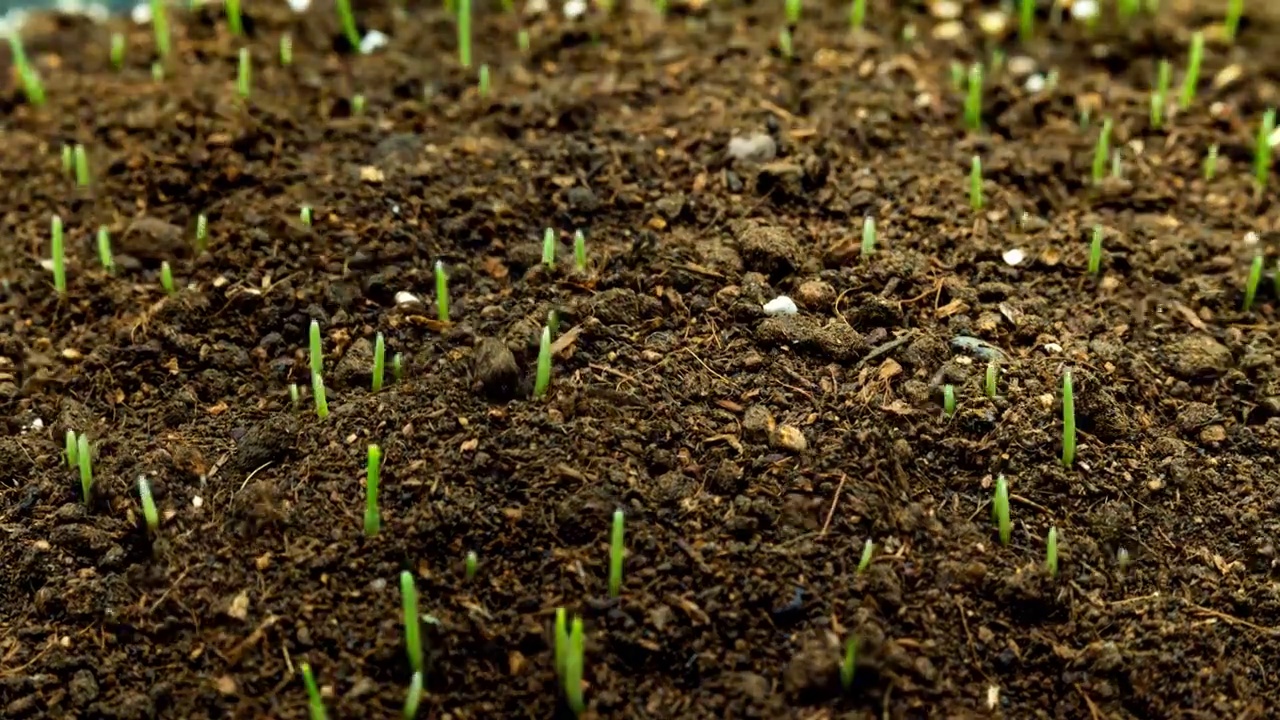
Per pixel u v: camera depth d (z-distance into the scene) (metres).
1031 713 0.53
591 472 0.55
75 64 0.70
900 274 0.60
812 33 0.70
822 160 0.63
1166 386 0.58
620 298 0.59
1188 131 0.66
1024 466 0.56
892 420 0.57
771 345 0.58
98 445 0.57
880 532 0.55
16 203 0.64
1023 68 0.69
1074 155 0.65
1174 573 0.55
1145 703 0.54
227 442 0.57
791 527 0.55
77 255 0.62
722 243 0.61
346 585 0.54
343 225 0.61
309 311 0.60
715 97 0.66
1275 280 0.61
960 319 0.59
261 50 0.69
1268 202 0.64
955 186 0.63
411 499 0.55
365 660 0.53
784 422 0.56
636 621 0.54
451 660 0.53
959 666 0.54
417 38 0.70
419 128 0.65
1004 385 0.57
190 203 0.63
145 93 0.68
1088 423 0.57
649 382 0.57
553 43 0.69
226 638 0.54
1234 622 0.55
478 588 0.54
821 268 0.60
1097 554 0.55
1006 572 0.55
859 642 0.53
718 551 0.54
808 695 0.53
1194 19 0.72
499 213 0.62
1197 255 0.62
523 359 0.58
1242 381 0.58
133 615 0.55
